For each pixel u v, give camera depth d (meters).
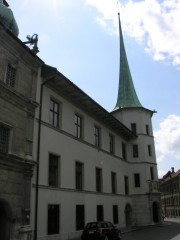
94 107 29.70
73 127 26.83
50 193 21.72
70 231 23.33
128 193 39.66
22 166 18.59
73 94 26.41
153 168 43.72
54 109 24.62
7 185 17.06
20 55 19.78
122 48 53.84
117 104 48.38
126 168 40.22
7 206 17.14
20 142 18.88
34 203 19.72
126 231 30.88
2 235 17.11
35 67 21.69
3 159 16.78
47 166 21.84
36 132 21.05
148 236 26.00
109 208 31.66
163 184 99.19
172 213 87.62
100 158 31.48
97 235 20.50
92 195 28.19
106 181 32.12
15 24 20.88
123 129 38.12
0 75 17.73
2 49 18.14
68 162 24.86
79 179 26.80
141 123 44.69
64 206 23.19
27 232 18.05
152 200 41.25
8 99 18.06
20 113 19.30
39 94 22.03
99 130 32.97
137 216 40.16
